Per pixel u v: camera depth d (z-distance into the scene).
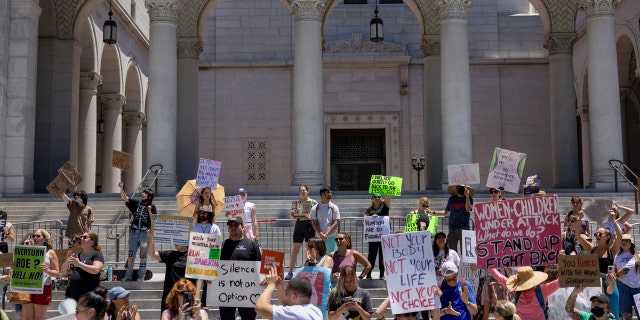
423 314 11.52
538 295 10.15
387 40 35.09
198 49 28.52
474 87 35.03
